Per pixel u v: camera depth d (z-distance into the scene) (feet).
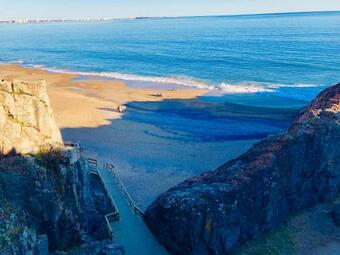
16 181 76.38
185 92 265.34
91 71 363.35
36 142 84.89
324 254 98.89
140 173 140.87
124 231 98.63
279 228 106.63
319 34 635.66
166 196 101.14
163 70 356.59
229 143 169.48
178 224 92.58
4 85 83.05
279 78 306.55
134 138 175.63
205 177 109.19
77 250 79.56
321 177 117.29
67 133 180.75
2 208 67.15
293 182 111.55
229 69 348.38
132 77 326.44
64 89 276.62
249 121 200.75
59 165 84.12
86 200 97.71
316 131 116.57
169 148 164.14
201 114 213.66
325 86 277.23
